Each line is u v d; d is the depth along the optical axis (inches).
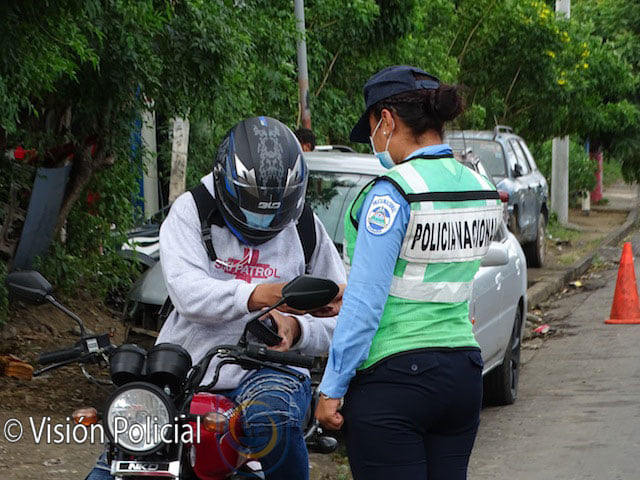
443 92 171.6
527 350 539.5
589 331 585.0
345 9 688.4
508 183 761.6
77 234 487.5
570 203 1469.0
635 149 1341.0
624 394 423.2
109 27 375.6
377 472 167.9
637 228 1249.4
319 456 325.4
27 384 365.7
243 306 166.7
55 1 304.3
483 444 355.6
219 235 176.2
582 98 1064.8
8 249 439.5
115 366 153.9
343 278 186.7
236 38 436.8
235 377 171.6
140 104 445.4
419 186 165.9
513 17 964.0
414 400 165.8
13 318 442.0
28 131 445.1
